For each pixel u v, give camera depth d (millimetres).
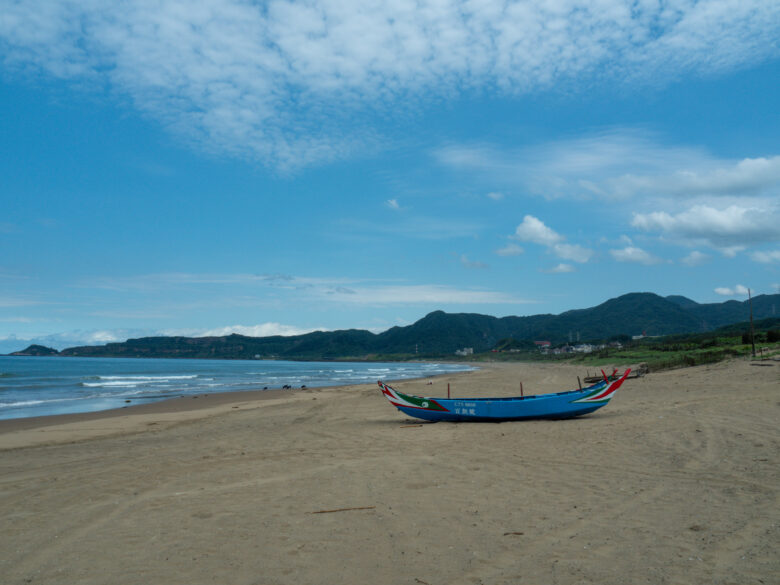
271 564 5449
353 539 6137
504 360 187500
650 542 5664
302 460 11234
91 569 5480
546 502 7383
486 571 5102
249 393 39094
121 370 101688
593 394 16469
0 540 6555
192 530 6656
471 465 10000
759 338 52531
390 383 46500
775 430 11820
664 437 11883
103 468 11148
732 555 5188
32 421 22547
